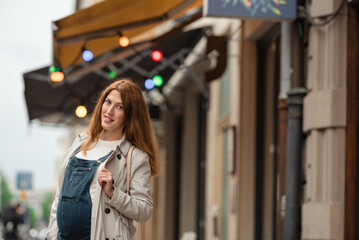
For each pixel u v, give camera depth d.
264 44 9.80
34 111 12.27
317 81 6.44
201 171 15.70
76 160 4.18
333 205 6.17
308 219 6.47
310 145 6.59
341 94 6.25
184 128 16.27
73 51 8.42
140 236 4.23
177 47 11.23
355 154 6.20
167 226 18.27
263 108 9.77
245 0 6.25
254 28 9.39
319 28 6.45
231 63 10.76
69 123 13.52
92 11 7.39
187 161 16.11
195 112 16.16
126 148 4.25
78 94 11.57
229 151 10.36
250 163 9.75
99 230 4.03
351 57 6.27
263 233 9.48
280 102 7.09
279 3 6.34
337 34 6.29
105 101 4.25
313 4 6.47
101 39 8.34
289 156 6.66
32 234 22.34
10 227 20.69
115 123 4.21
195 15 8.78
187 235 12.43
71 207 4.07
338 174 6.22
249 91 9.88
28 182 27.94
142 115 4.32
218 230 11.74
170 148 18.19
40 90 11.36
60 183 4.25
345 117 6.23
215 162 12.20
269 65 9.51
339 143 6.24
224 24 11.29
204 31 10.96
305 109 6.61
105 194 4.08
